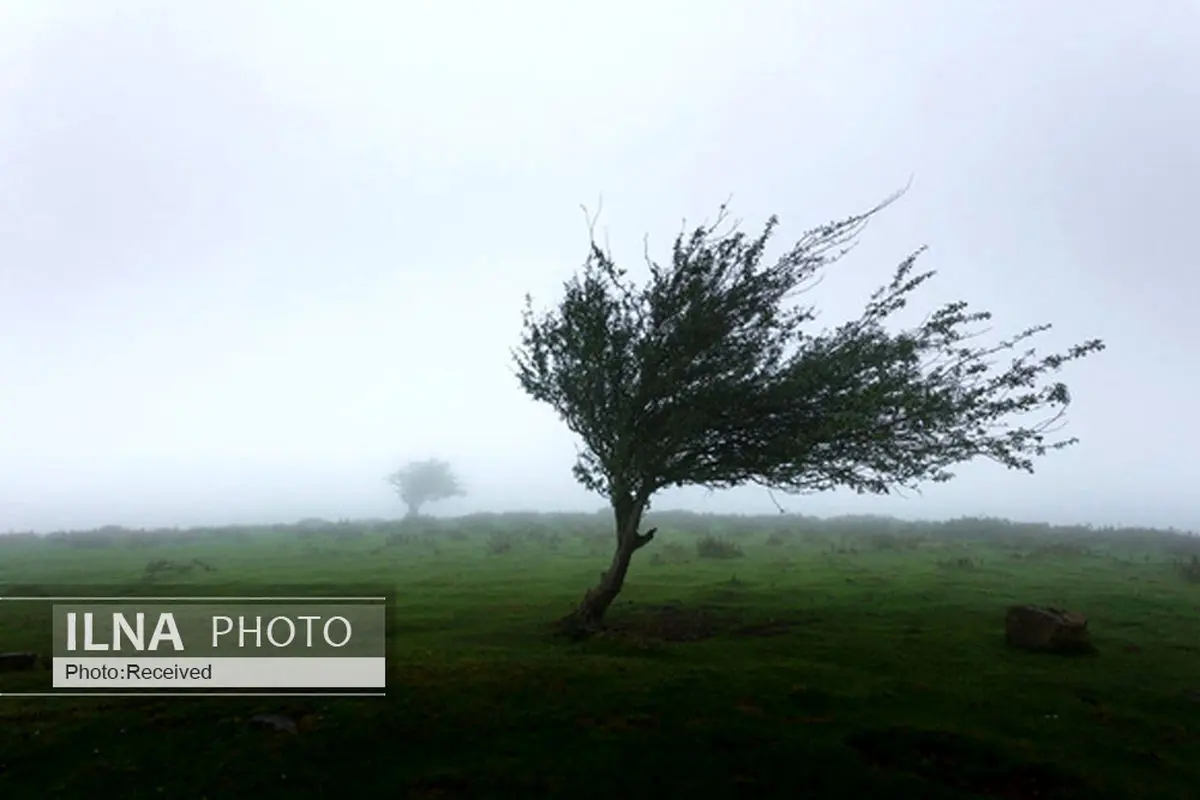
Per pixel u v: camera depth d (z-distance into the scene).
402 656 14.63
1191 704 12.27
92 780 9.03
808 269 17.41
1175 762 9.98
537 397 19.16
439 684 12.30
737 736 10.28
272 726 10.51
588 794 8.79
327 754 9.76
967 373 15.82
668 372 16.33
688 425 16.11
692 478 16.98
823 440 15.81
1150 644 16.94
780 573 29.67
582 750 9.85
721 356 16.47
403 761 9.63
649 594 23.84
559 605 21.58
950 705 11.96
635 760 9.59
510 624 18.58
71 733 10.34
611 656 14.70
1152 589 25.98
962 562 32.34
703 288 16.75
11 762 9.49
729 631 17.83
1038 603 22.33
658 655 14.84
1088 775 9.45
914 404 14.91
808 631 17.73
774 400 16.12
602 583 17.92
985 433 15.65
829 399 16.03
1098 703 12.26
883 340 16.42
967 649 15.94
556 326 18.61
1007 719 11.38
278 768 9.37
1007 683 13.25
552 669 13.23
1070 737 10.71
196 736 10.27
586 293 18.03
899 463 16.14
